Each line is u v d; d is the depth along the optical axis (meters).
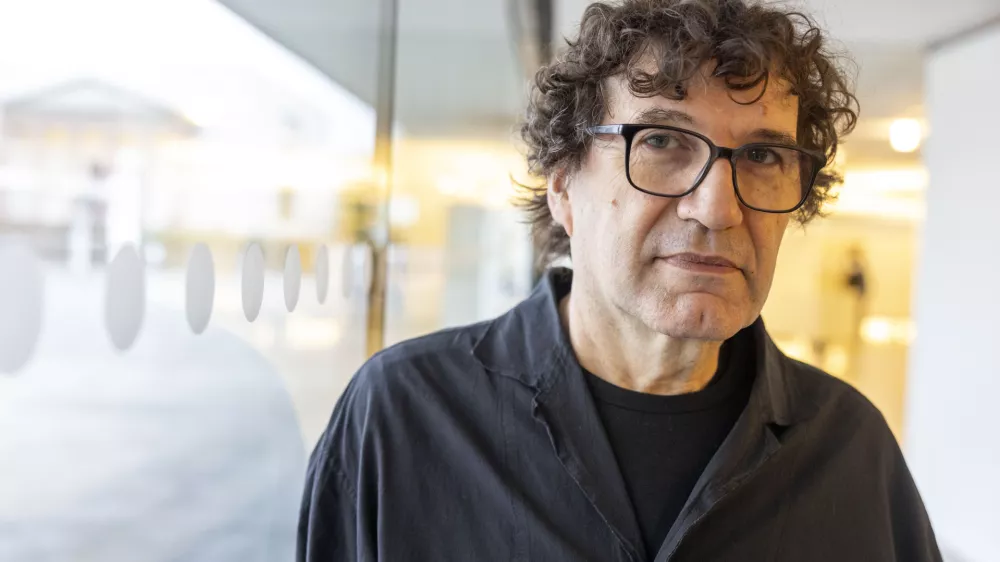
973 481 3.17
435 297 3.74
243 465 1.01
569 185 0.95
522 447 0.88
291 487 1.21
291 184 1.29
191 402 0.82
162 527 0.75
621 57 0.84
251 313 1.06
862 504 0.90
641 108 0.81
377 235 2.21
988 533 3.06
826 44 0.92
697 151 0.80
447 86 3.75
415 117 3.39
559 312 1.00
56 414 0.56
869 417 0.98
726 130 0.79
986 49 3.16
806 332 8.53
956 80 3.34
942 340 3.42
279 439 1.16
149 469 0.72
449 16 2.99
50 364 0.56
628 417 0.89
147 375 0.71
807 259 8.66
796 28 0.89
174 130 0.79
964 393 3.26
